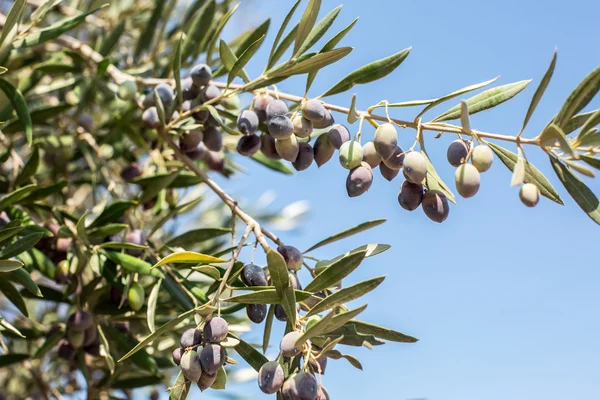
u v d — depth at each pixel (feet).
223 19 3.52
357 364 2.89
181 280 3.32
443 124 2.94
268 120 3.10
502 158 2.94
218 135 3.49
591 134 2.85
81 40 4.52
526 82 3.01
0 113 3.61
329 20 3.16
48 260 3.51
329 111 3.12
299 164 3.11
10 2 4.68
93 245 3.49
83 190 4.34
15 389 4.33
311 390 2.74
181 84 3.43
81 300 3.55
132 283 3.36
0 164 3.94
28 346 4.14
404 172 2.90
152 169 3.77
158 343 3.71
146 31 4.15
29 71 4.22
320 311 2.84
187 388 2.84
